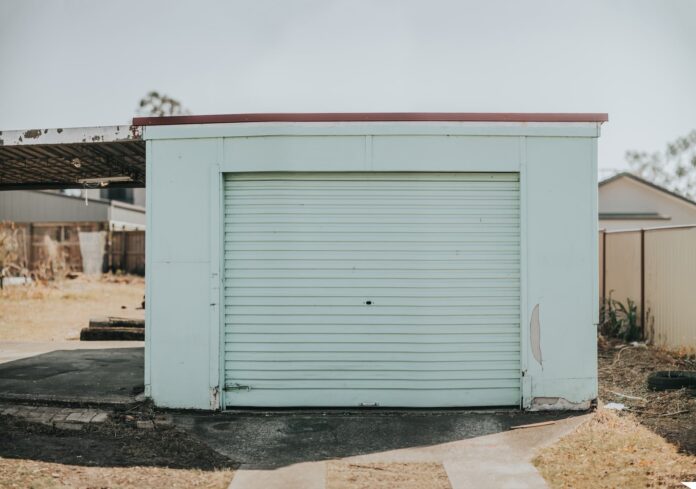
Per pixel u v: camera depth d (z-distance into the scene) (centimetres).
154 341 630
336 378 632
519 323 636
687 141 4244
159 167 636
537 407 627
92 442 528
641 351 974
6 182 1115
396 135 630
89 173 1012
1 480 434
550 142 635
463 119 631
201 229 632
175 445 525
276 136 630
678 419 592
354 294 637
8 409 607
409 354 634
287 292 636
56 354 935
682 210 2017
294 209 639
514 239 643
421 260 639
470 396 634
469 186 642
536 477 451
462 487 434
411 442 536
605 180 2116
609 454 493
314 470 469
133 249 2605
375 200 641
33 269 2548
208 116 631
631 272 1113
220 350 629
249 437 548
